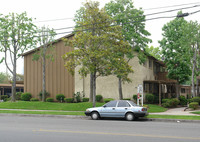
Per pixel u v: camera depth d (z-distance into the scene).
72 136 10.28
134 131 11.70
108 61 22.33
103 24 22.50
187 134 10.88
